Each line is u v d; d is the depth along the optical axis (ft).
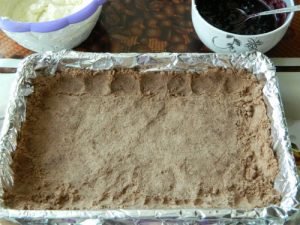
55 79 1.06
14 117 0.96
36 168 0.94
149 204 0.89
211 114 1.03
